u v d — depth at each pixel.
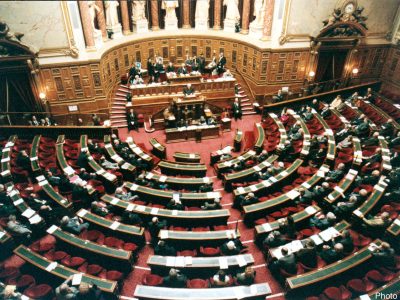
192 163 16.52
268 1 20.66
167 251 10.98
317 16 21.33
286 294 10.23
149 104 22.50
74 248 11.23
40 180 14.16
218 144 20.69
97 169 15.30
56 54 19.73
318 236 11.26
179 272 10.26
